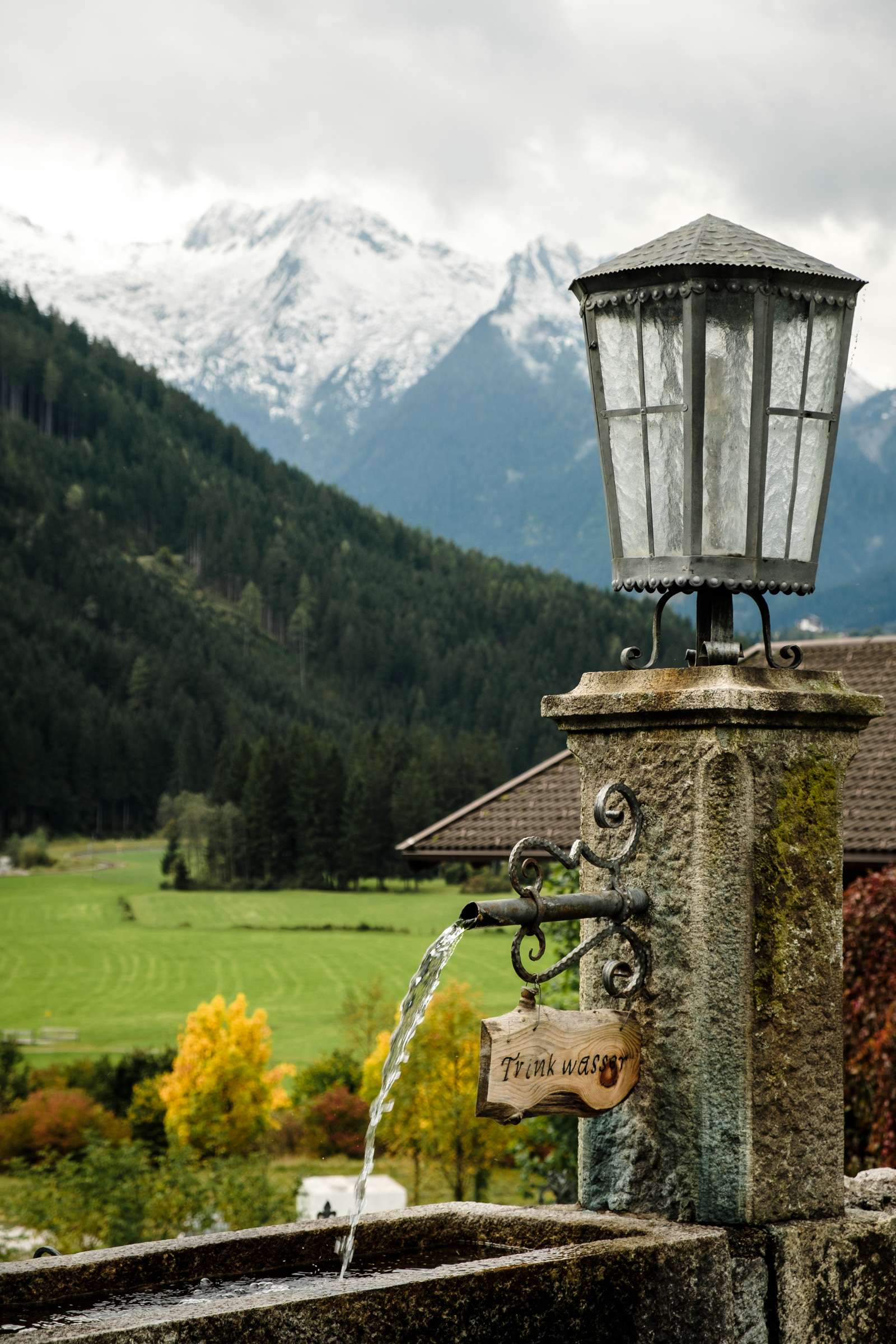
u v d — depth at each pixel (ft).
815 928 11.61
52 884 477.77
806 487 12.28
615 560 12.57
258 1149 123.65
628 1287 10.00
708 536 11.85
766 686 11.45
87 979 293.84
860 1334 11.37
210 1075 123.65
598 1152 11.80
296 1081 140.56
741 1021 11.10
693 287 11.60
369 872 482.69
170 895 452.35
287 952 326.44
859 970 30.12
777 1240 10.93
